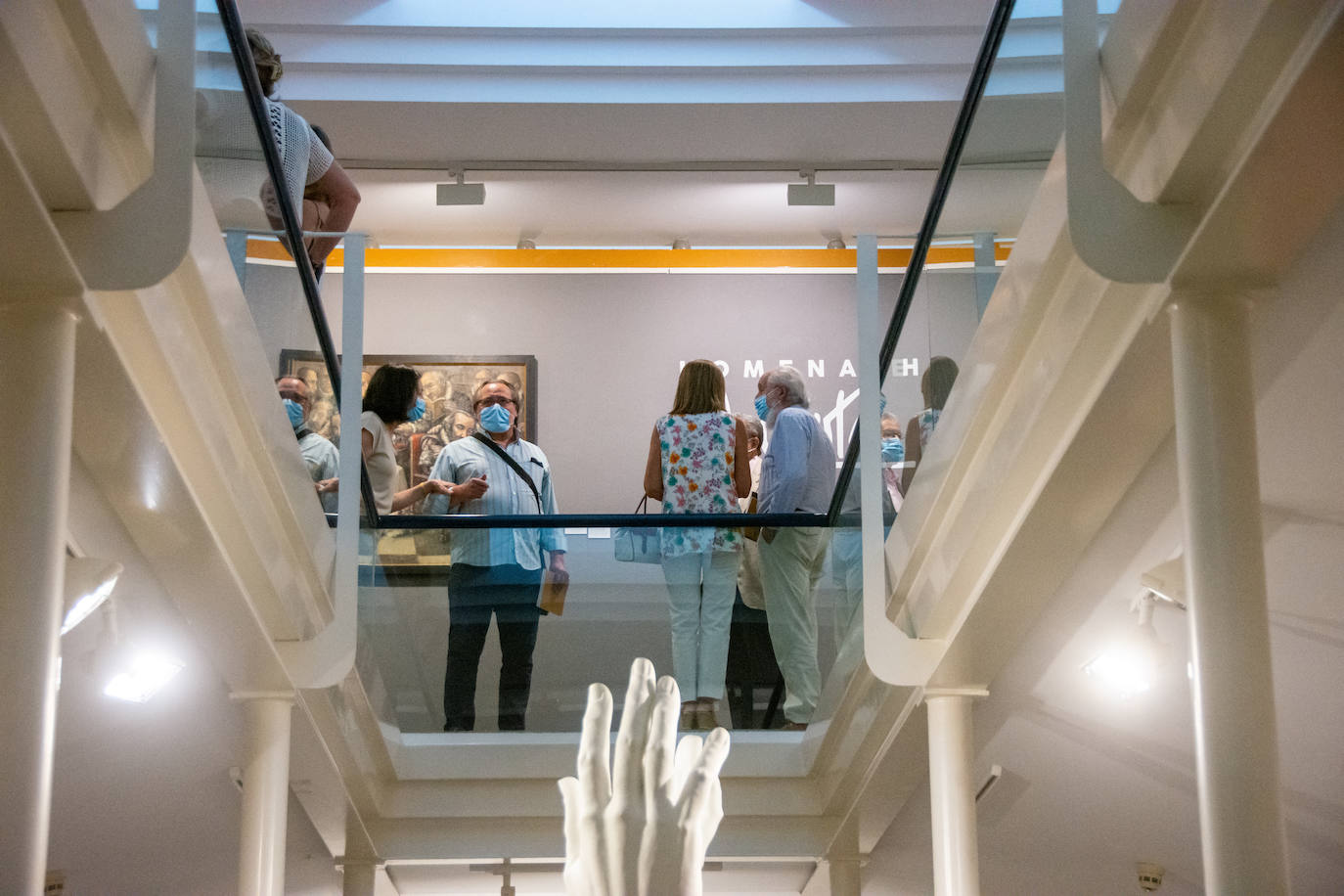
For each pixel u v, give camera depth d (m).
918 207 11.45
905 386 5.57
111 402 3.96
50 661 3.46
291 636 5.54
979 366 4.69
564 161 10.68
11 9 3.00
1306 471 4.41
